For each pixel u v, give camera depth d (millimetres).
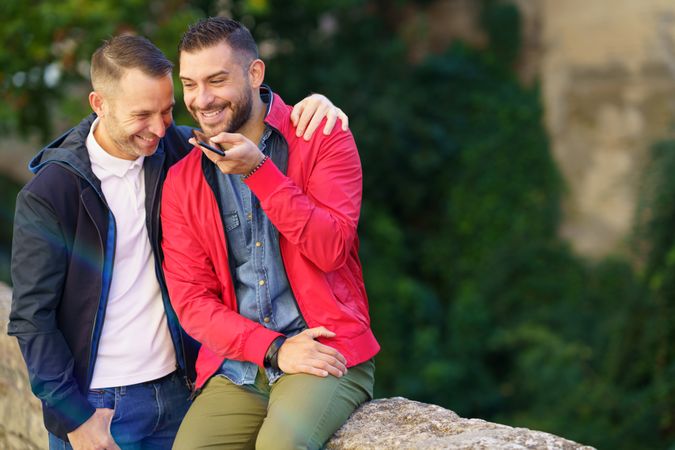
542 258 15305
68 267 2740
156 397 2932
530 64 16359
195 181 2709
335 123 2715
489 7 16516
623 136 14914
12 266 2691
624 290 12953
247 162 2461
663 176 11672
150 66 2625
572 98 15578
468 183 16078
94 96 2723
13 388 3713
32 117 11195
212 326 2674
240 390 2758
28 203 2670
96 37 9906
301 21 14922
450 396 13812
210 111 2561
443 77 16531
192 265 2732
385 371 14516
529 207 15695
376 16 16906
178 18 10430
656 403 11133
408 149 16156
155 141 2742
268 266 2699
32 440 3621
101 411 2779
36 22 10148
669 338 11438
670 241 11617
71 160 2709
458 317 14844
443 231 16281
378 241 15805
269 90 2807
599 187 15172
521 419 12430
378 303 15125
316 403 2574
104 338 2836
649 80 14555
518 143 15961
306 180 2668
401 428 2621
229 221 2707
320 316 2686
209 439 2695
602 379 12039
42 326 2662
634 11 14656
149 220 2834
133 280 2854
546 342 13227
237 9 13797
